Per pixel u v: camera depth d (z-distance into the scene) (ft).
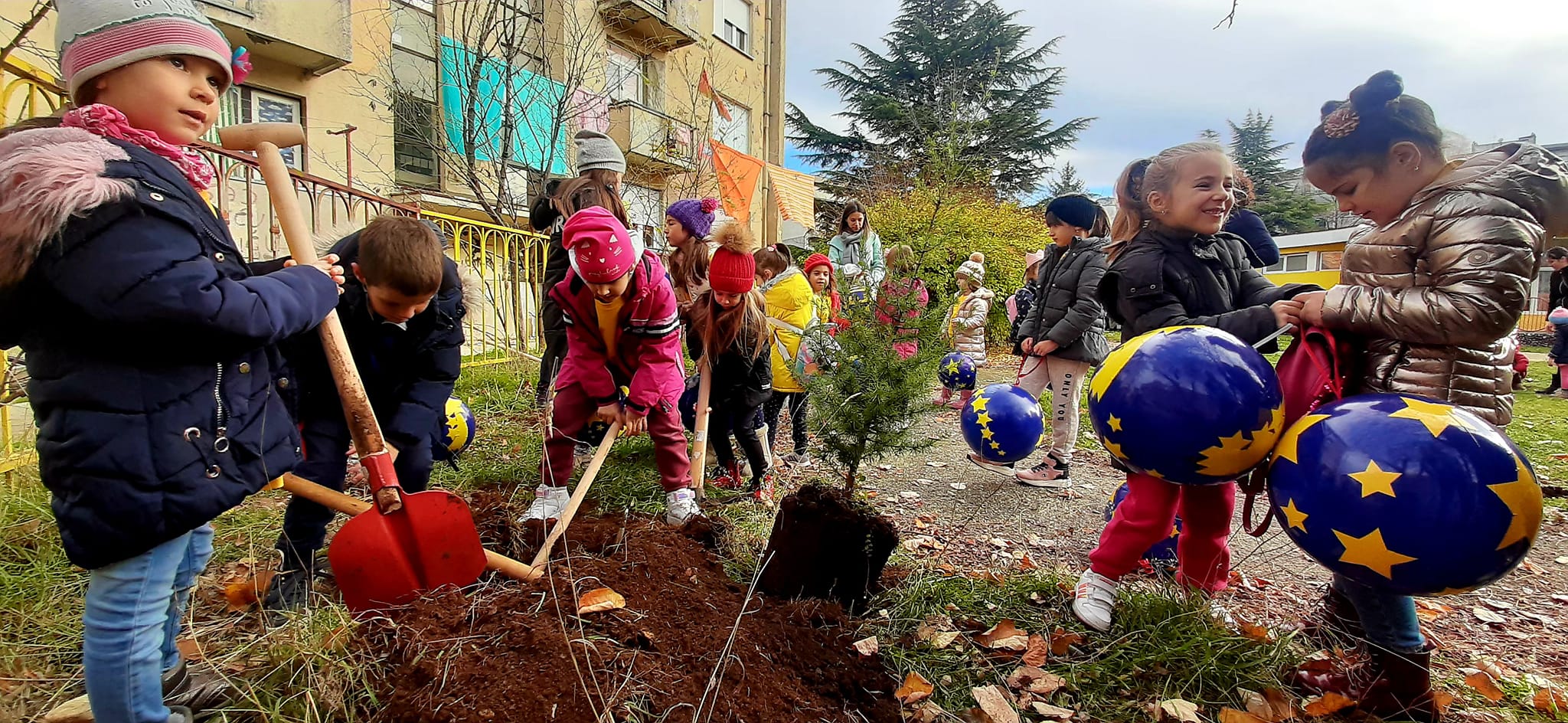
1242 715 6.15
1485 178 5.70
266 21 27.84
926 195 46.24
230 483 4.97
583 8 40.60
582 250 7.98
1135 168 8.91
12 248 4.04
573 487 11.00
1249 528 6.48
